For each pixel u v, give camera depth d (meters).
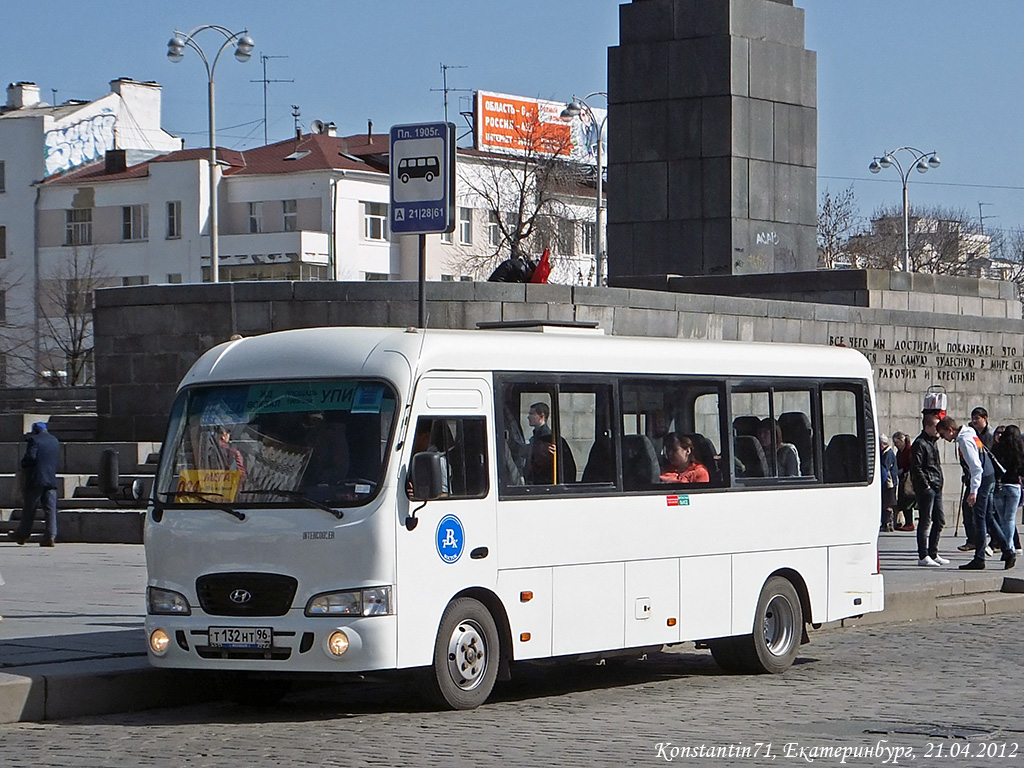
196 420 13.42
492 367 13.49
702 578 15.14
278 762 10.61
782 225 36.44
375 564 12.42
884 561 26.36
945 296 37.91
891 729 11.91
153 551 13.22
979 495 25.06
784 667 15.91
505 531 13.38
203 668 12.79
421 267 16.23
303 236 84.50
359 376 12.91
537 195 88.69
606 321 28.78
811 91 36.94
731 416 15.61
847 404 16.95
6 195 92.81
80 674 13.15
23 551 25.67
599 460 14.34
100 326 29.61
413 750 11.06
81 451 28.95
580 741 11.43
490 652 13.27
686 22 35.84
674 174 36.00
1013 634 19.31
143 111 99.12
